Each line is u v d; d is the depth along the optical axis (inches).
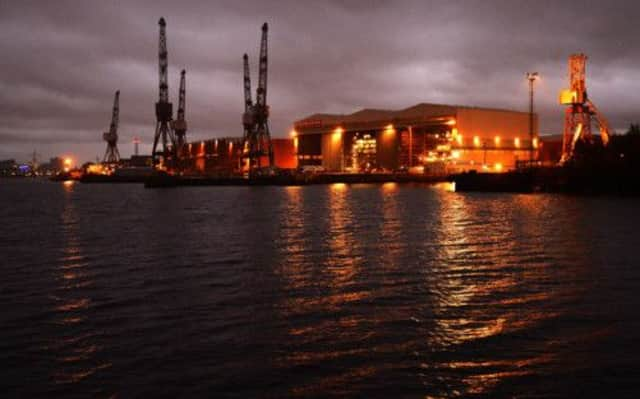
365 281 956.6
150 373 544.4
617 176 3641.7
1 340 647.1
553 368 547.5
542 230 1706.4
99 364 568.7
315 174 7308.1
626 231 1633.9
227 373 542.3
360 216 2373.3
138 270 1097.4
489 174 4458.7
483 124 6929.1
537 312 741.3
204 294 867.4
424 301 808.3
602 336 636.7
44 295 876.6
